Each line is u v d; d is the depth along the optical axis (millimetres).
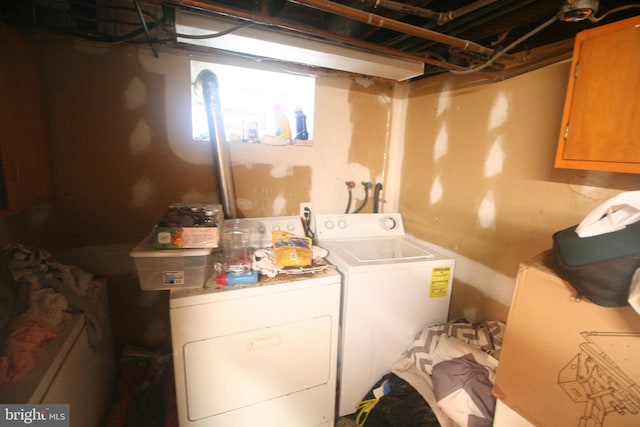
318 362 1364
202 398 1169
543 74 1208
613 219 717
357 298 1430
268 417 1305
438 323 1609
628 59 760
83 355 1094
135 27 1454
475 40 1243
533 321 832
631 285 604
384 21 939
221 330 1157
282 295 1236
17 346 811
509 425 919
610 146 807
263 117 1901
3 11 1081
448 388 1190
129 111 1517
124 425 1312
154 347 1717
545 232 1231
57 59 1374
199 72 1679
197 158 1670
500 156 1409
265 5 958
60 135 1420
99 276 1574
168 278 1154
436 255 1668
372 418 1373
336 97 1954
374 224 2004
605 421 695
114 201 1556
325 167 2006
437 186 1812
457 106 1650
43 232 1451
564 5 797
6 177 1031
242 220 1719
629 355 654
